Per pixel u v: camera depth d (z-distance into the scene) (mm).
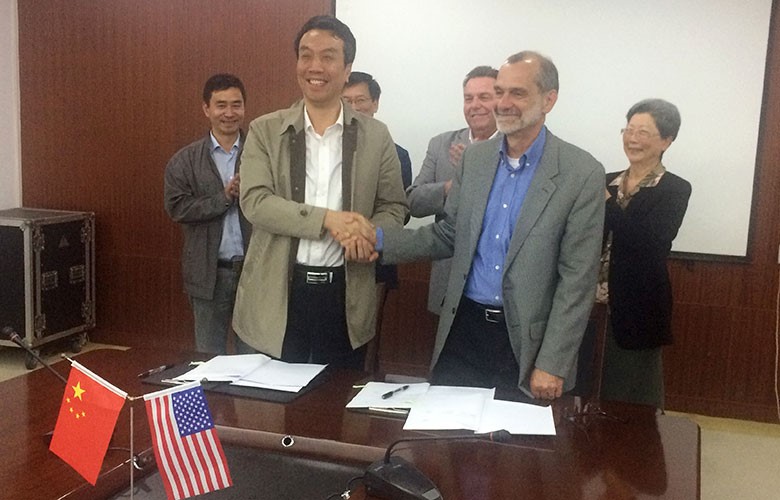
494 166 1995
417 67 3682
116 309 4430
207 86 3242
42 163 4438
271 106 3967
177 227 4250
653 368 2625
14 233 3898
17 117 4434
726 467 3000
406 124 3734
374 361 2551
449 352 2070
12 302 3939
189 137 4145
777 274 3434
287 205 2010
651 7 3371
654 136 2754
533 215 1884
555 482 1293
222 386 1752
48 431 1479
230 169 3301
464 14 3588
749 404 3535
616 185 2828
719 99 3365
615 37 3430
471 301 2031
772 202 3396
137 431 1486
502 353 1972
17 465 1320
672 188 2730
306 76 2031
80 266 4246
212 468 1146
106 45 4203
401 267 3861
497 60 3578
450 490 1252
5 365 4043
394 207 2258
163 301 4336
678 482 1306
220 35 3992
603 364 2656
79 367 1178
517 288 1895
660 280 2600
